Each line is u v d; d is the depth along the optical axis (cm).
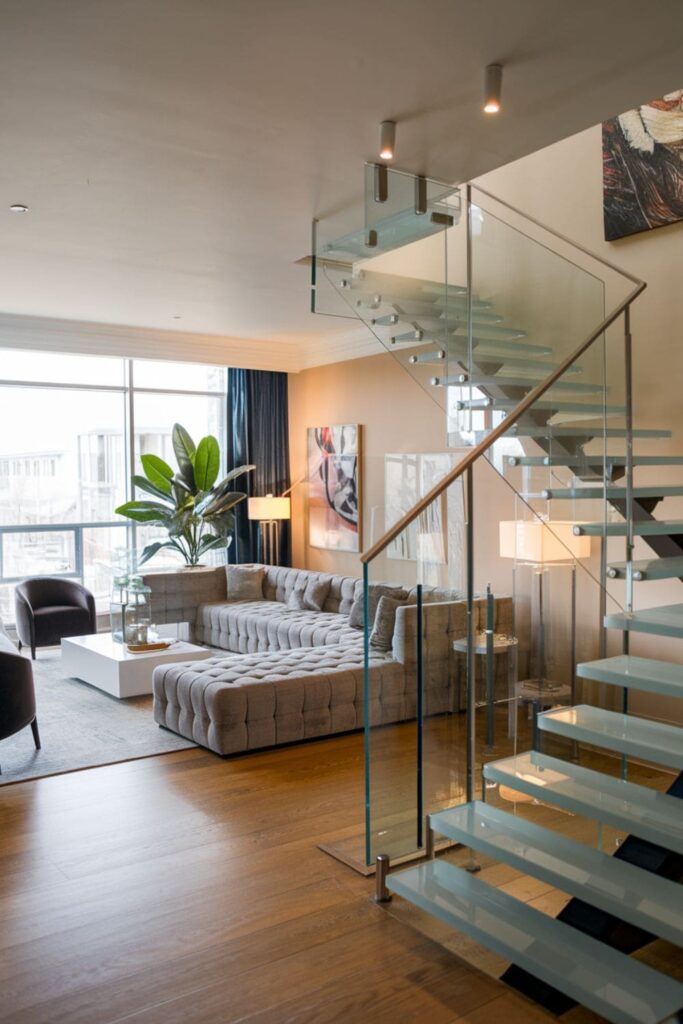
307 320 748
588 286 435
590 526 349
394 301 439
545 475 402
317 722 486
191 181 395
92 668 617
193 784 422
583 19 257
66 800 402
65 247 507
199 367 907
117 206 430
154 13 249
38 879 323
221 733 454
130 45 269
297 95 307
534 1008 246
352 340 801
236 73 289
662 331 467
